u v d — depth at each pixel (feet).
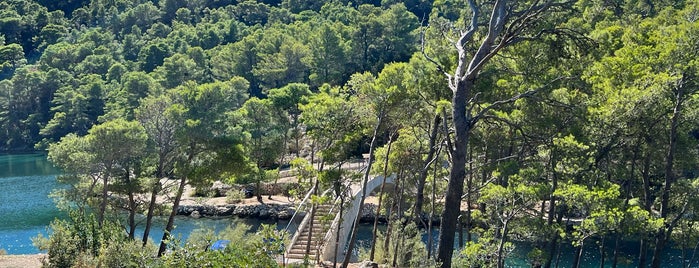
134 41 597.52
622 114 87.86
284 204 197.77
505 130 91.81
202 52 468.75
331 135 92.84
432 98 89.86
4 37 617.21
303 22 543.39
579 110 86.22
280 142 216.74
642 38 104.58
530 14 52.49
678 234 106.11
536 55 84.79
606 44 89.51
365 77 101.65
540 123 87.56
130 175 127.03
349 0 607.78
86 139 123.54
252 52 424.05
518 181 86.07
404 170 120.78
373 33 394.52
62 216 196.24
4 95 445.78
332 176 90.43
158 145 124.88
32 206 214.48
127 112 329.52
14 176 297.74
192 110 120.78
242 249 48.16
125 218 182.60
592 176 91.71
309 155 244.22
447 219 45.98
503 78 87.92
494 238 87.04
